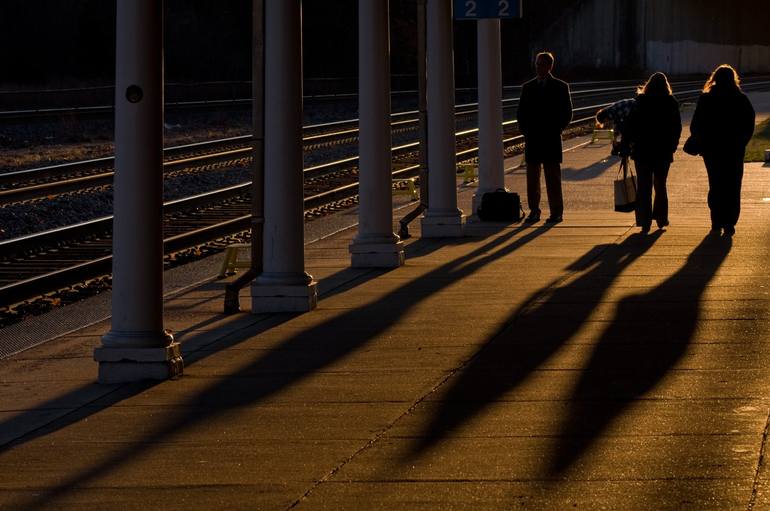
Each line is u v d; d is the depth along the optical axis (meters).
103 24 88.25
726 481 7.90
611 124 51.88
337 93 91.94
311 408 10.37
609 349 12.05
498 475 8.23
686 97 83.06
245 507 7.86
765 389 10.27
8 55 85.25
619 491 7.79
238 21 98.31
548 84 23.19
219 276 19.14
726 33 145.12
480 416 9.78
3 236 26.56
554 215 23.56
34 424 10.46
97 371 12.67
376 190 18.70
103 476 8.74
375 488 8.10
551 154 23.27
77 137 51.94
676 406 9.80
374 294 16.12
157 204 12.13
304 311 15.11
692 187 30.23
